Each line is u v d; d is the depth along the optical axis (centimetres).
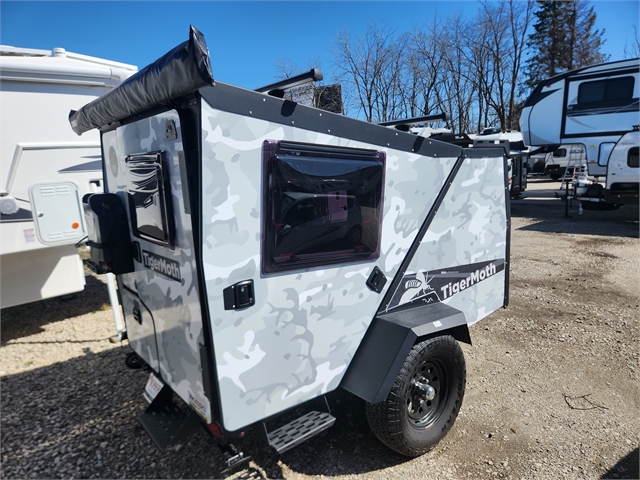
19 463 269
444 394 283
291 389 224
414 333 245
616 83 1165
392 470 256
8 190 428
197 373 209
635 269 659
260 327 205
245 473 254
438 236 292
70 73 463
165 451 276
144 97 191
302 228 212
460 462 263
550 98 1286
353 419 305
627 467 255
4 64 424
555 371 368
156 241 224
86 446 284
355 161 230
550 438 283
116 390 355
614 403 320
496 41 2791
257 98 188
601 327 453
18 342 457
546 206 1408
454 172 295
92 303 582
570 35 3170
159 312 242
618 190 999
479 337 440
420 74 2517
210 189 180
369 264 250
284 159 200
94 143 477
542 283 611
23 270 463
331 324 236
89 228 271
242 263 194
